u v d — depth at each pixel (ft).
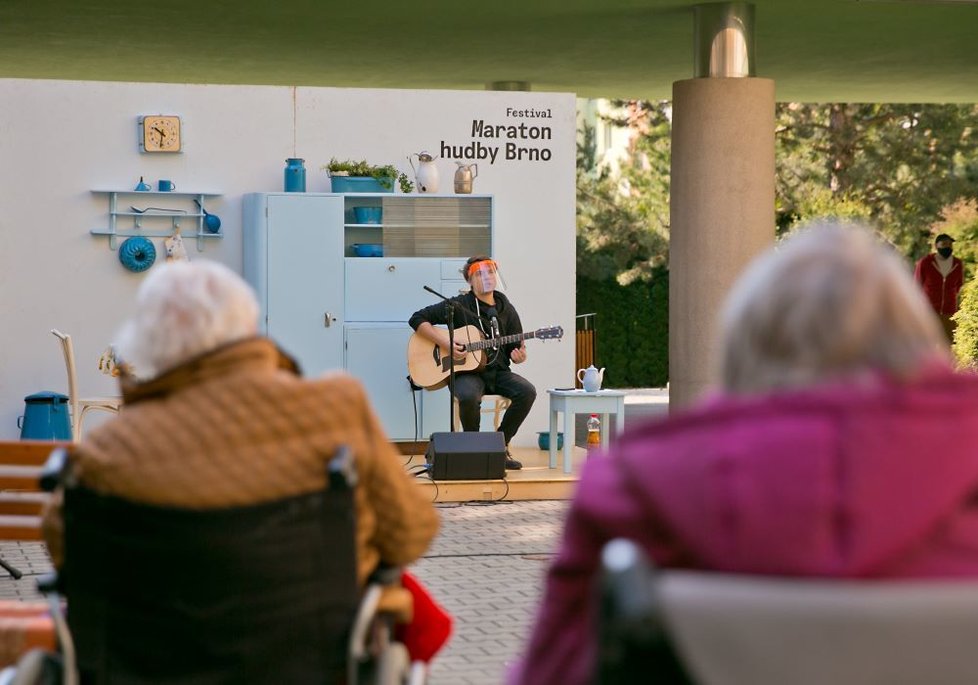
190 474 11.13
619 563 7.05
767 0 49.49
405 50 62.44
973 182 98.58
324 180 49.85
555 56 64.03
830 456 7.05
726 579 7.01
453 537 34.60
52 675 11.61
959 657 6.72
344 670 11.56
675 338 48.70
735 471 7.17
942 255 77.61
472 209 49.83
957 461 7.04
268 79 72.84
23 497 18.48
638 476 7.50
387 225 49.16
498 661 22.54
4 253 47.52
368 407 11.91
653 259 99.09
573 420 42.47
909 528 6.94
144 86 48.37
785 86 75.10
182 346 11.52
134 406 11.66
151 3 51.11
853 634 6.71
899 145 99.50
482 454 40.22
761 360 7.68
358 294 48.29
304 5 51.60
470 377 42.80
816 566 6.97
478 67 67.82
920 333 7.62
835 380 7.52
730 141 47.75
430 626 13.85
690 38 58.44
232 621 11.18
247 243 48.91
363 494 12.01
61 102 47.78
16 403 47.65
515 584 28.99
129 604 11.26
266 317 47.78
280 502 11.24
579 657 7.91
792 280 7.67
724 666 6.91
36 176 47.70
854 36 58.29
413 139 50.44
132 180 48.32
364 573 12.30
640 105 106.42
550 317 51.24
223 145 49.11
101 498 11.19
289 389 11.48
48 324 47.78
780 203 101.14
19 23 55.42
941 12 52.37
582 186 105.29
